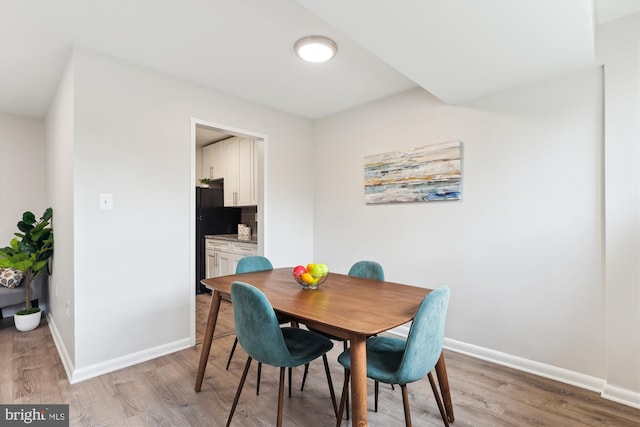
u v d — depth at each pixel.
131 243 2.44
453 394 2.05
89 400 1.96
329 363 2.52
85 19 1.92
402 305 1.59
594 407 1.91
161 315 2.61
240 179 4.51
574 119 2.15
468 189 2.64
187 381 2.20
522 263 2.38
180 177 2.73
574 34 1.66
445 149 2.74
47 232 3.11
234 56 2.38
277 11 1.86
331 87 2.95
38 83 2.82
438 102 2.82
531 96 2.32
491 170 2.52
